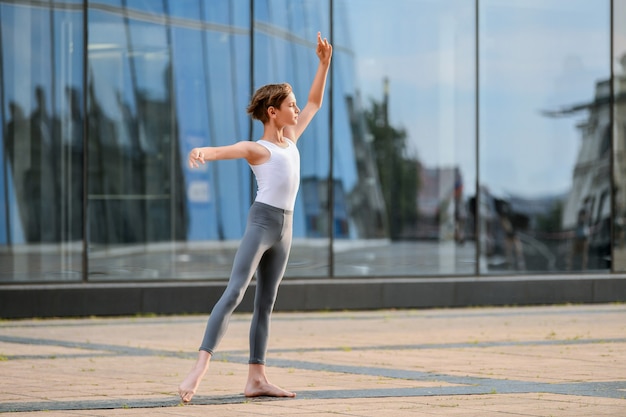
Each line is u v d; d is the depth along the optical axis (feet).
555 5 73.26
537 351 43.83
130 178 64.08
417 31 70.33
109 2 63.62
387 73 69.62
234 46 66.13
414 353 43.19
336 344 46.88
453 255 70.85
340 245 68.13
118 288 61.82
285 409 28.04
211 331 28.99
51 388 32.42
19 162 62.13
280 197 29.94
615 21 74.33
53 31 62.69
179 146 65.10
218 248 65.72
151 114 64.54
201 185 65.46
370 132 69.15
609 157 74.08
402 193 69.77
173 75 65.00
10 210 61.93
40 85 62.54
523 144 72.64
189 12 65.36
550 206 73.05
